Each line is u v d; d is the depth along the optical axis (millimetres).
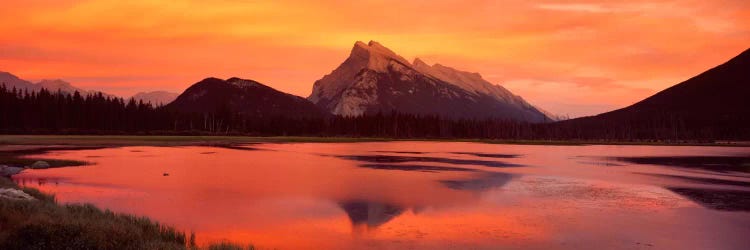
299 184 38719
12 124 149125
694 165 65375
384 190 35656
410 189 36312
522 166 59688
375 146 120312
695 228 23000
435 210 27391
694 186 39906
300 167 54438
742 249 19281
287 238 20625
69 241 13867
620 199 32094
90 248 13914
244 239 20328
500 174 48531
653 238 20953
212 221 23812
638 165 64562
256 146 107375
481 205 29172
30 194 24500
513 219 24906
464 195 33344
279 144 122125
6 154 64312
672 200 31828
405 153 88375
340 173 48062
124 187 35000
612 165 64062
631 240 20594
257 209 27234
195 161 60188
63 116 161250
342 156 76688
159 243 15867
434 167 56500
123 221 18812
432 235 21312
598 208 28422
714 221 24688
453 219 24844
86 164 52375
